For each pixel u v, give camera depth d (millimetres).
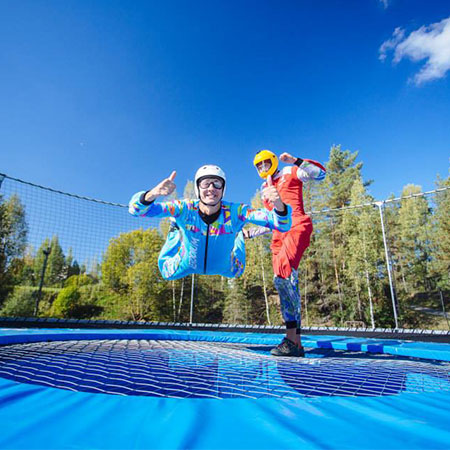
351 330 4504
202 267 2678
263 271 25500
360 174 32031
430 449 664
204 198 2389
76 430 756
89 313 20844
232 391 1237
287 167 3203
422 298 24125
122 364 1866
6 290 19453
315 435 746
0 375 1419
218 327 5422
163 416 879
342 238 27969
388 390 1286
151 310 22219
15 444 662
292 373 1672
